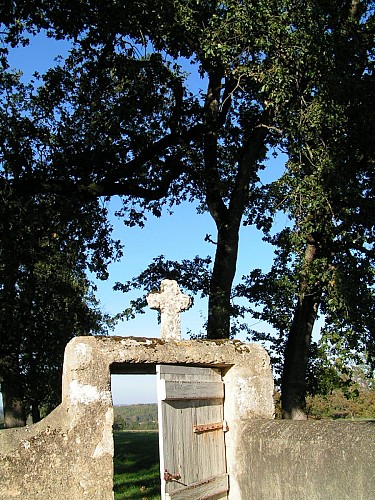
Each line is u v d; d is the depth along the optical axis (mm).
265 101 12867
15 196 13945
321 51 12148
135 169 15695
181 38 13727
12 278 14766
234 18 12383
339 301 13250
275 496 7105
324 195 12398
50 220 14914
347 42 12914
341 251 13977
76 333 20328
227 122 16984
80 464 6516
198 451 7555
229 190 17641
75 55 15352
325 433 6586
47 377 19250
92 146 15172
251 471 7582
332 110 12391
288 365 15414
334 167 12430
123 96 15078
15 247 14039
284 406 15219
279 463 7066
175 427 7262
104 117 15156
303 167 13219
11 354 17219
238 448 7898
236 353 8203
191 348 7688
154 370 7738
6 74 15008
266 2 12117
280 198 13859
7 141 14438
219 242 15484
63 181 14617
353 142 13078
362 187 13297
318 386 16188
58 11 13664
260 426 7660
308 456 6652
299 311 15484
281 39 12094
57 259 17344
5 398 19578
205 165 16188
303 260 14453
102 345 6910
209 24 13211
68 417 6598
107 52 14609
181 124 16531
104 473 6621
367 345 13367
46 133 15117
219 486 7738
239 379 8148
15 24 14023
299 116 12539
